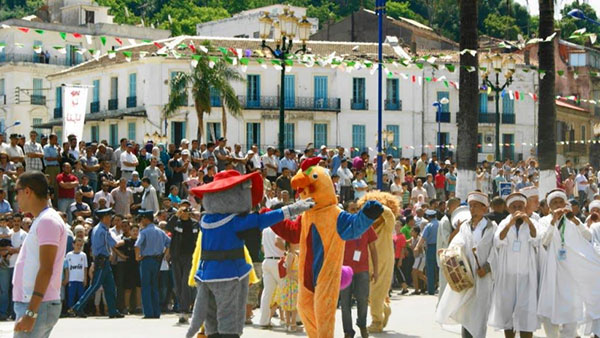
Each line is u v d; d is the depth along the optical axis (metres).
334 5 91.56
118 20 77.81
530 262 12.72
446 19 82.06
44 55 64.06
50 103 60.59
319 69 55.28
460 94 22.97
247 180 10.27
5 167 22.55
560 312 12.69
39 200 8.59
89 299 18.45
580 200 33.84
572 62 56.47
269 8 76.25
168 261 18.92
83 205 21.58
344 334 13.55
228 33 77.50
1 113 64.25
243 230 10.09
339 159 29.03
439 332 14.70
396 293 22.31
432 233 21.58
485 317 12.59
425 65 56.41
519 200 12.88
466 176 23.02
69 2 72.62
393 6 81.88
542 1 24.33
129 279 18.78
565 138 59.12
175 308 18.97
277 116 54.50
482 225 12.77
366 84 56.16
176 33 79.62
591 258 12.94
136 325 16.05
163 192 25.09
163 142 48.62
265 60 19.36
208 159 25.38
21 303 8.41
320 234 10.87
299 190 10.97
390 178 30.09
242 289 10.16
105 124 55.22
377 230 14.60
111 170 26.06
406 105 56.50
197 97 48.97
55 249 8.33
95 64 56.12
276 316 17.33
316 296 10.85
